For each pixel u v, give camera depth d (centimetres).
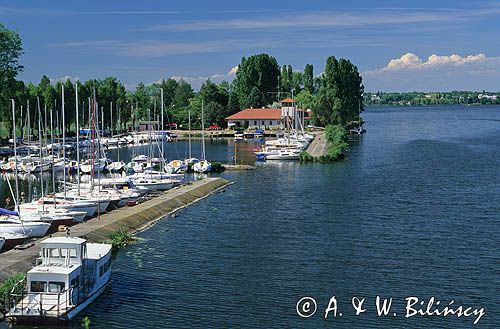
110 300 4656
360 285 4959
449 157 13825
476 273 5219
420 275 5181
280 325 4222
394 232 6612
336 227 6888
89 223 6831
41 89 18288
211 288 4912
